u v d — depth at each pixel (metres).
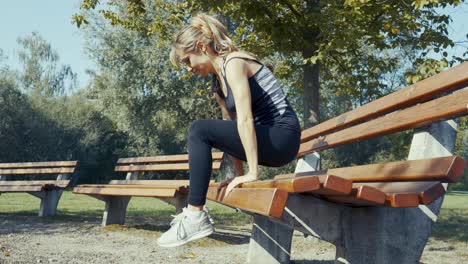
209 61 2.81
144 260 4.80
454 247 6.04
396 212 2.36
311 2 8.79
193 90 27.86
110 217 7.74
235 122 2.72
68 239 6.30
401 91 2.91
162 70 28.67
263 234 4.54
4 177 11.23
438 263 4.88
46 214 9.52
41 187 9.20
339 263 2.55
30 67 52.38
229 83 2.62
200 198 2.63
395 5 8.18
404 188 2.33
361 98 10.86
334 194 2.16
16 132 36.56
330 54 9.52
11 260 4.57
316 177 2.00
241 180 2.64
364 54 10.35
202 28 2.79
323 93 26.92
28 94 43.06
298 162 5.01
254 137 2.55
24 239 6.23
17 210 11.08
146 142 36.53
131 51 29.66
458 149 15.30
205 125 2.70
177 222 2.65
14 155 36.19
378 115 3.29
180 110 29.84
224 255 5.18
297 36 8.60
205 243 5.96
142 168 8.19
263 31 8.86
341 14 7.77
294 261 4.89
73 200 15.81
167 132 36.66
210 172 2.68
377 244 2.35
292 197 2.51
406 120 2.67
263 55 9.83
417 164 2.21
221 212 11.48
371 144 38.19
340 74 11.06
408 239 2.35
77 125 39.25
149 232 7.02
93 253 5.16
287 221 2.60
